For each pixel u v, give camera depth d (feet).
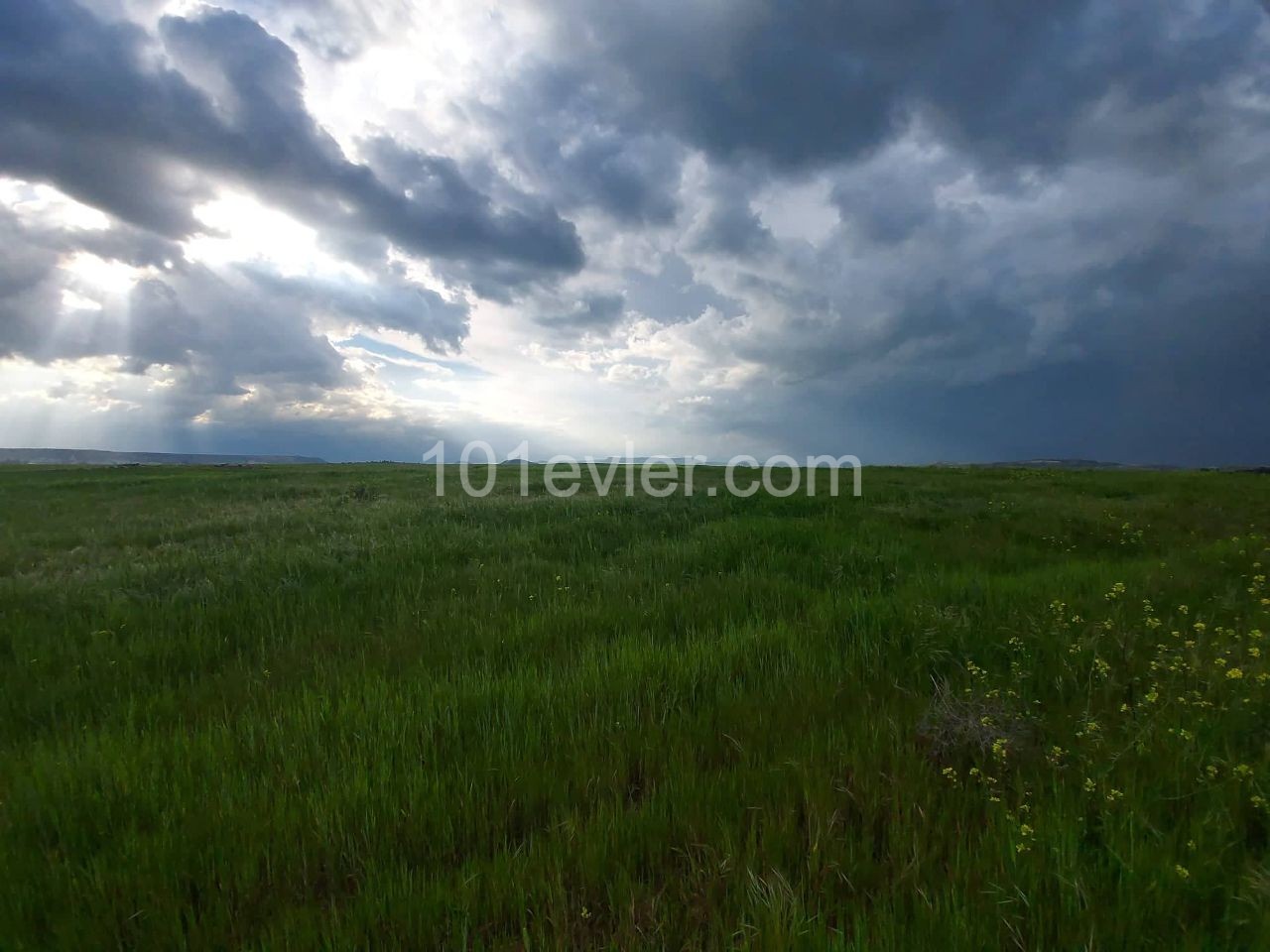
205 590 22.54
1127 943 6.43
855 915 6.82
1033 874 7.22
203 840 8.52
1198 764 9.12
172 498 58.23
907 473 76.69
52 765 10.50
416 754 10.59
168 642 17.52
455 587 22.93
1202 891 6.91
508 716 11.70
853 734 10.84
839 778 9.48
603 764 10.24
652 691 12.71
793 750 10.34
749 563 25.21
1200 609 17.13
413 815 8.81
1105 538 30.73
